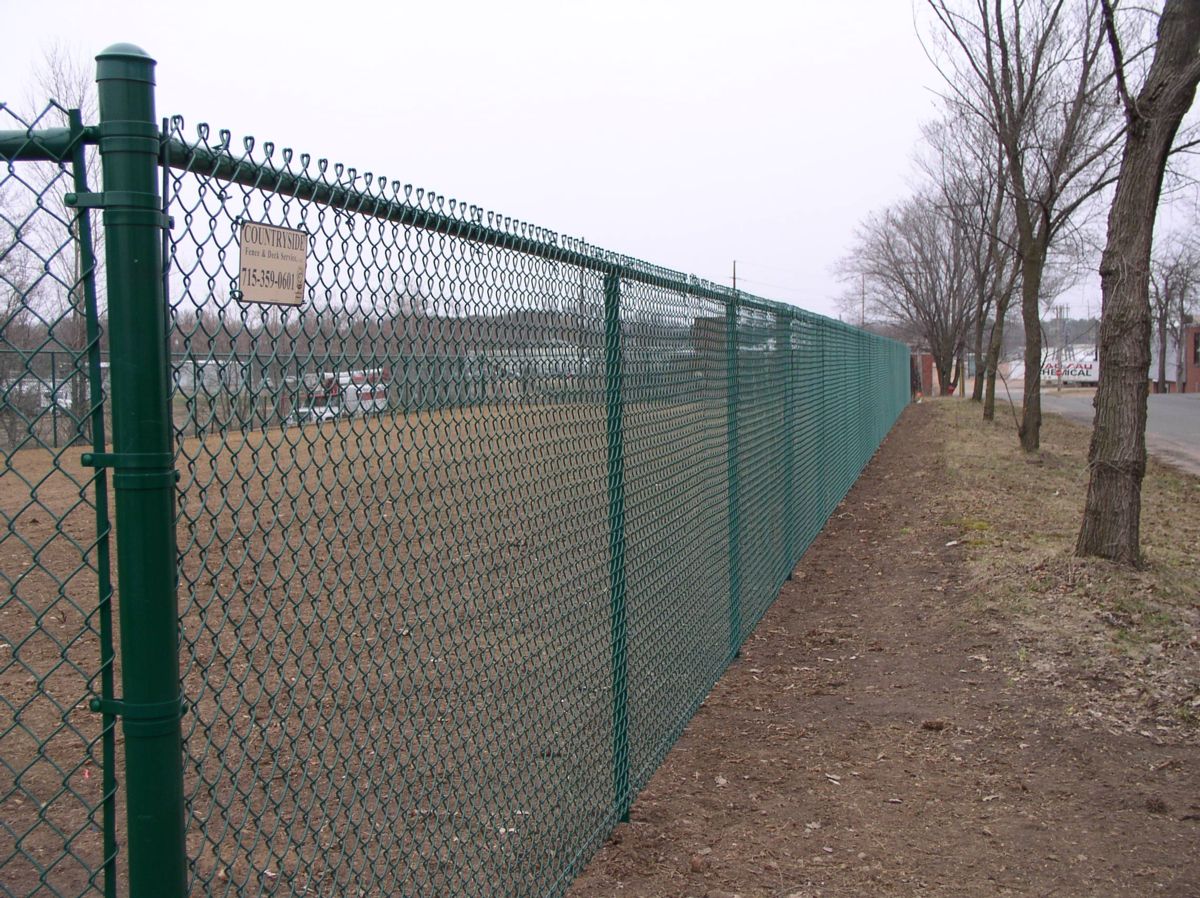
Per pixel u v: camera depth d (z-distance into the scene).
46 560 8.28
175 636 1.59
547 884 3.20
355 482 2.18
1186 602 6.38
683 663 4.79
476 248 2.57
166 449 1.57
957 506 11.15
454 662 4.77
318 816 3.67
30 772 4.27
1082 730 4.82
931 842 3.78
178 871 1.61
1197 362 62.19
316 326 1.95
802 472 8.78
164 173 1.58
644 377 4.06
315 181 1.91
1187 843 3.76
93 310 1.56
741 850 3.69
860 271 56.97
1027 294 15.55
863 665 5.93
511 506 3.03
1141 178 6.91
